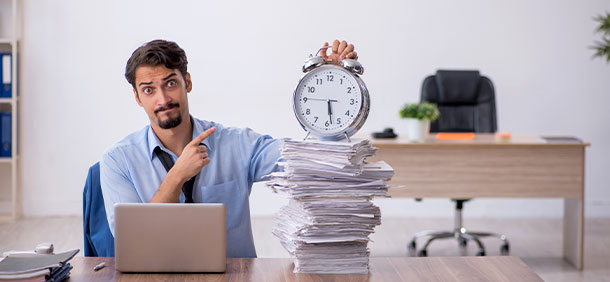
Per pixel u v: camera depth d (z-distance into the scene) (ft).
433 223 17.42
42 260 5.06
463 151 12.86
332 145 5.14
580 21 17.74
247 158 6.94
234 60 17.49
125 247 5.17
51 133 17.46
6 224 16.60
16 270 4.78
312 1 17.47
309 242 5.18
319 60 5.46
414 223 17.39
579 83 17.92
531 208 18.31
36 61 17.25
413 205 18.20
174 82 6.28
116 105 17.49
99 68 17.37
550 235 16.10
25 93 17.33
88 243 6.79
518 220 17.95
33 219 17.22
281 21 17.46
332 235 5.23
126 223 5.14
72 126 17.48
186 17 17.33
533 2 17.66
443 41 17.69
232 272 5.27
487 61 17.79
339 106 5.46
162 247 5.17
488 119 14.88
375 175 5.27
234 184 6.82
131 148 6.60
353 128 5.45
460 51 17.74
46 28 17.19
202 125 6.98
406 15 17.60
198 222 5.17
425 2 17.60
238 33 17.43
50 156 17.52
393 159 12.87
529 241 15.46
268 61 17.52
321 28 17.53
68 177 17.63
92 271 5.25
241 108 17.63
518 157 12.85
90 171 6.87
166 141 6.62
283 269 5.37
